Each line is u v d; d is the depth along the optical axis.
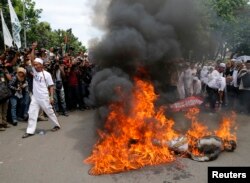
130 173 4.91
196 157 5.45
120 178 4.74
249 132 7.50
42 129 7.96
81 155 5.87
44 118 9.16
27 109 9.02
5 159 5.73
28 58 8.92
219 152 5.65
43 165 5.38
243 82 9.90
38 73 7.27
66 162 5.50
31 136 7.28
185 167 5.13
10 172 5.09
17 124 8.53
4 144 6.67
